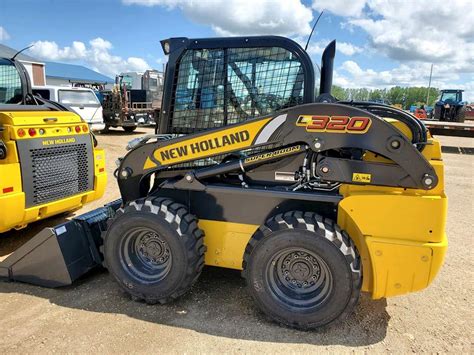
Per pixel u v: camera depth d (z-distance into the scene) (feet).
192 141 10.51
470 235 17.44
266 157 10.12
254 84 10.83
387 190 9.51
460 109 74.79
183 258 10.37
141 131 62.28
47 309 10.82
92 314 10.59
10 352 9.03
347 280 9.23
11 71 16.52
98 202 21.24
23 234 16.43
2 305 11.03
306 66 10.32
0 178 12.81
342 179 9.60
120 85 58.34
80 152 15.87
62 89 45.52
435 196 9.15
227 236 10.92
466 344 9.64
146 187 11.88
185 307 10.95
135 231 10.87
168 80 11.44
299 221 9.46
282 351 9.20
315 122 9.45
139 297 11.02
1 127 13.26
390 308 11.12
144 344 9.36
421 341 9.70
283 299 9.98
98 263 12.57
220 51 10.94
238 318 10.46
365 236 9.49
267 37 10.52
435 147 9.87
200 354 9.05
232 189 10.52
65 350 9.12
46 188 14.42
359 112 9.18
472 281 12.94
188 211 10.97
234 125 10.07
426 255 9.18
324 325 9.72
